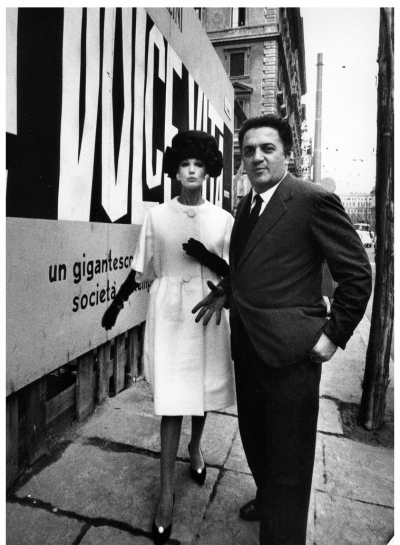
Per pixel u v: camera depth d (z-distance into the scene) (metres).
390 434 2.45
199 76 4.51
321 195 1.16
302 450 1.25
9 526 1.57
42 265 1.91
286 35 19.06
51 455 2.07
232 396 1.81
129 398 2.80
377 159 2.53
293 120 22.86
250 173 1.31
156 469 1.98
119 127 2.64
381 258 2.44
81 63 2.18
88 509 1.68
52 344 2.01
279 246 1.23
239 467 2.01
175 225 1.67
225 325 1.79
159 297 1.68
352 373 3.46
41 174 1.88
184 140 1.62
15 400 1.84
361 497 1.83
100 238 2.44
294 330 1.18
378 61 2.52
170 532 1.55
